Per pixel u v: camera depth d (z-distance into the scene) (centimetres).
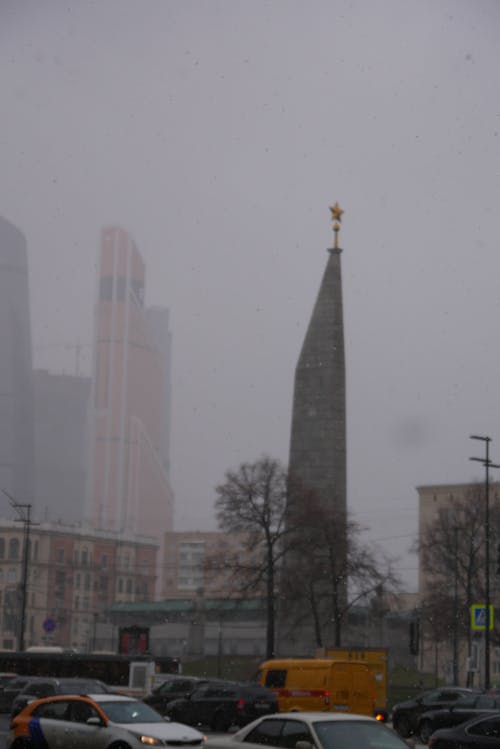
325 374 9844
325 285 10081
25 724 3162
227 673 12075
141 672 7131
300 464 9769
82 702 3125
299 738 2298
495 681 15338
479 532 11700
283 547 9875
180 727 3055
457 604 10938
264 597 9769
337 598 9669
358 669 5234
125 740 2944
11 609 19625
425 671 14888
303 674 5259
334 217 10200
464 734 3353
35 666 7388
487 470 7750
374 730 2309
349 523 9606
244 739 2403
